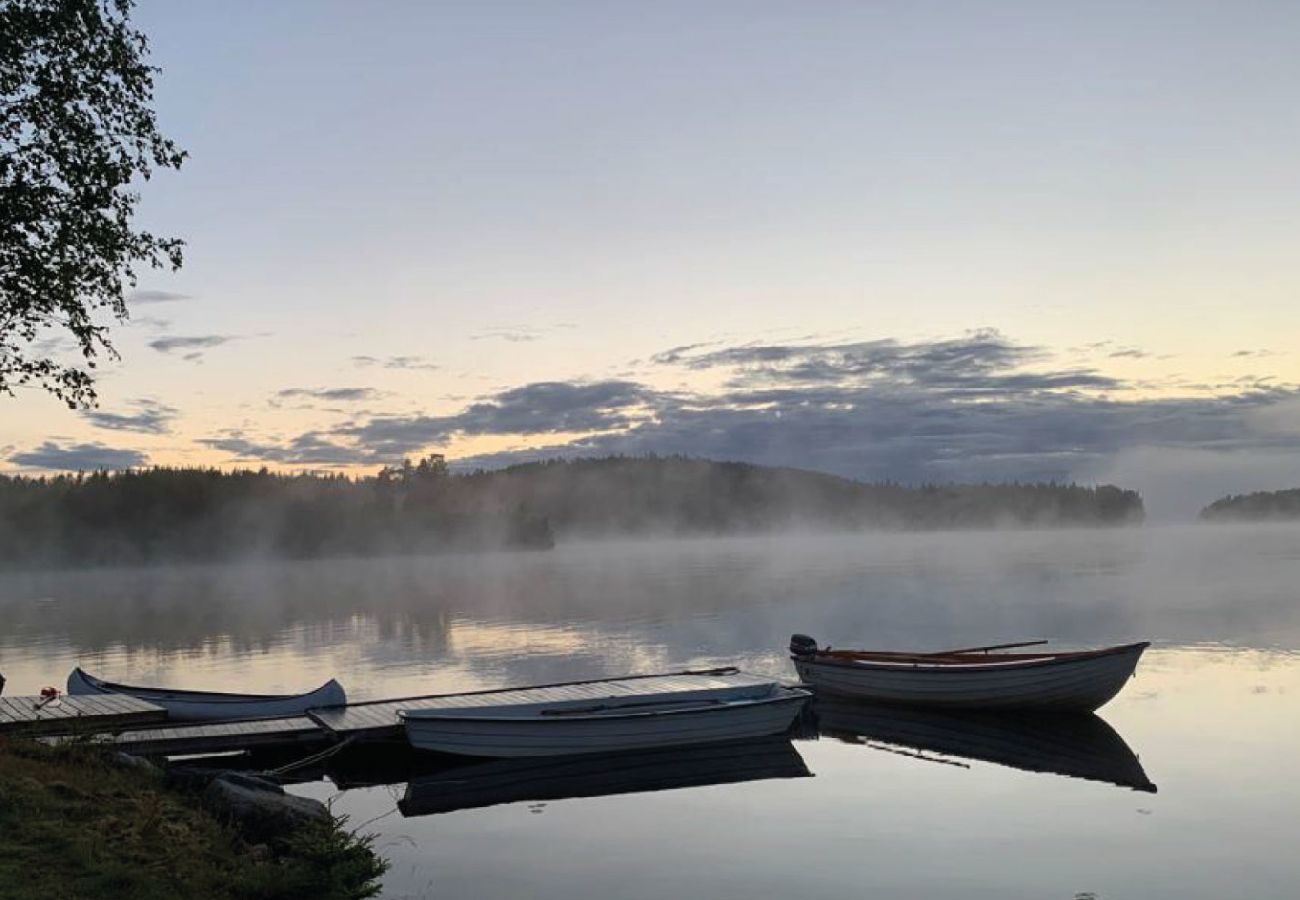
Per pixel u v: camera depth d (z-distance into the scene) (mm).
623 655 36625
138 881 9867
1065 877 12906
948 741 22359
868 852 14219
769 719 22578
